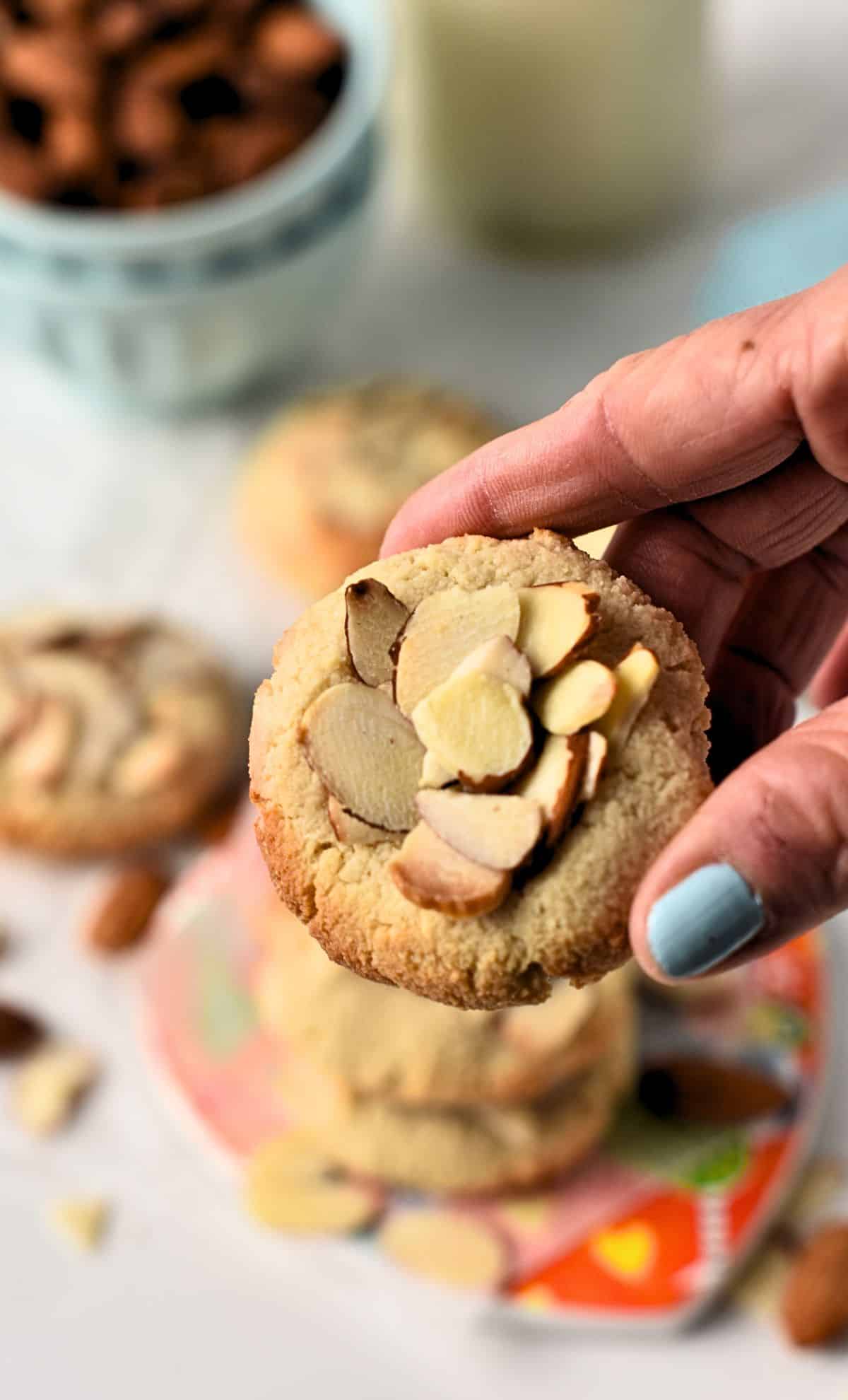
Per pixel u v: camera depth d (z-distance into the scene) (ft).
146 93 1.41
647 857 0.80
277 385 1.60
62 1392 1.20
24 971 1.35
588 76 1.47
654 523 0.98
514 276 1.65
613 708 0.80
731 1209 1.21
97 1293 1.23
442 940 0.80
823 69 1.69
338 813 0.81
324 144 1.43
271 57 1.44
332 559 1.44
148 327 1.44
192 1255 1.24
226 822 1.41
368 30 1.46
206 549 1.53
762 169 1.67
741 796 0.78
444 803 0.79
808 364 0.86
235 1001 1.30
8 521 1.54
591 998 1.22
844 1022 1.32
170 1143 1.28
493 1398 1.18
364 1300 1.21
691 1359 1.19
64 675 1.41
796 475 0.95
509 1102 1.22
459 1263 1.19
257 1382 1.20
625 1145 1.24
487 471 0.93
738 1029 1.29
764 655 1.09
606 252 1.65
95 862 1.40
